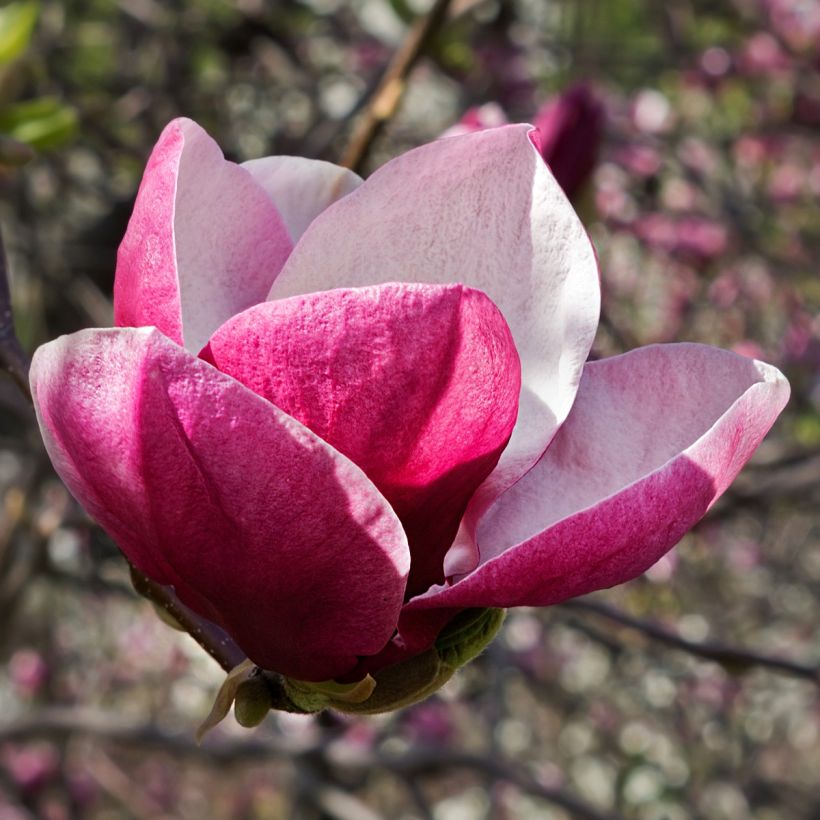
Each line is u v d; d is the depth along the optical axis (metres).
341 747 1.70
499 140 0.57
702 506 0.55
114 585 1.81
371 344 0.53
